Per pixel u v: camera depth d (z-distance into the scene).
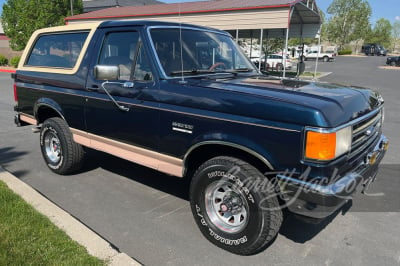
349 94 2.97
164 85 3.24
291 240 3.27
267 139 2.62
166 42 3.55
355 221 3.62
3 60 31.11
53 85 4.45
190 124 3.04
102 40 3.92
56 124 4.52
